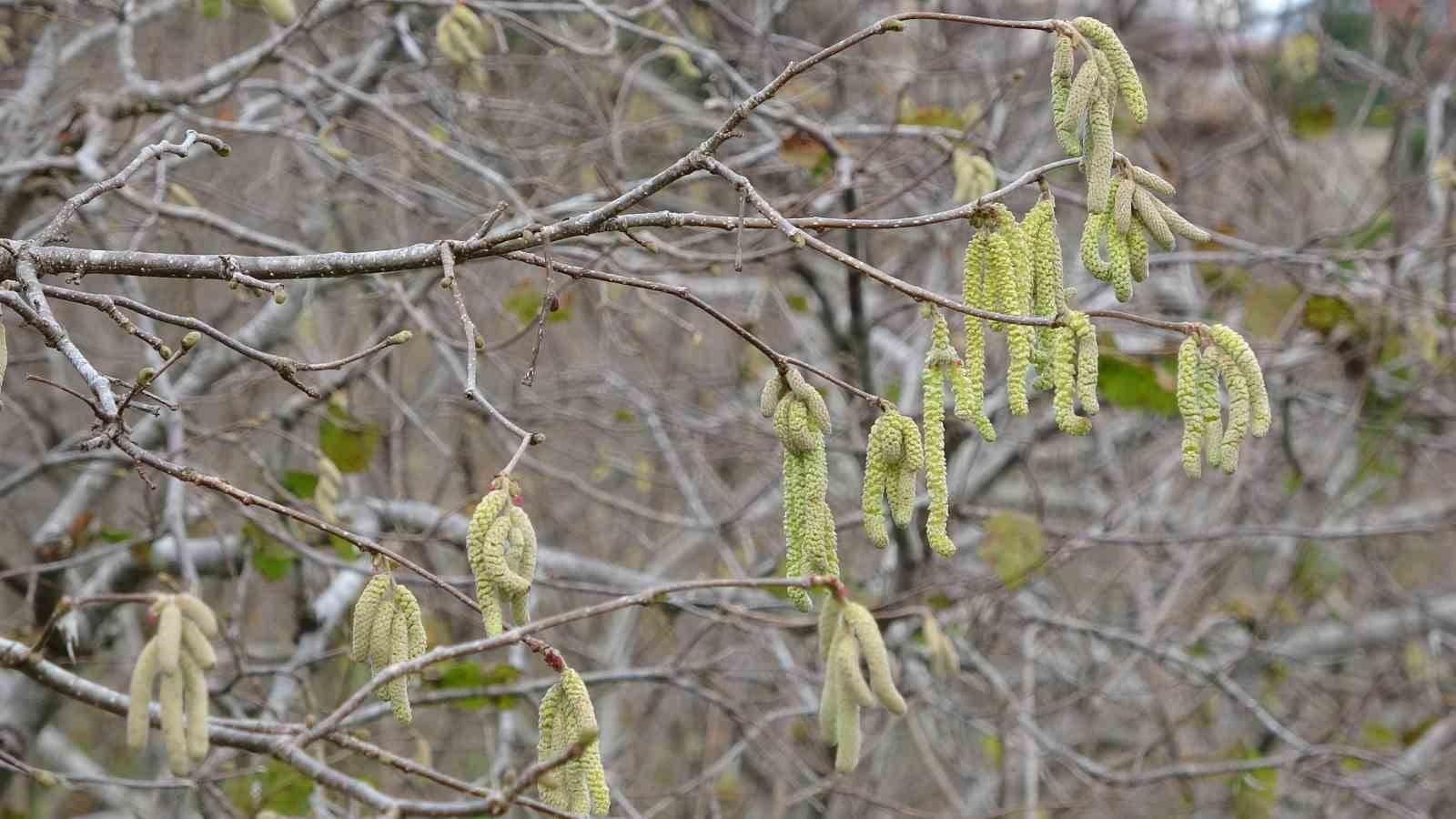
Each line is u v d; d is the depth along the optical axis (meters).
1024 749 7.62
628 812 5.58
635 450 8.93
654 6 6.16
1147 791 9.02
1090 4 9.65
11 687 5.93
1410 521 8.98
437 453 9.23
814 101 7.71
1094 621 8.54
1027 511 8.95
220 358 6.43
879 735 7.90
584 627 9.28
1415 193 9.07
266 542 5.82
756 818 9.20
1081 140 2.89
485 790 3.19
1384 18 9.36
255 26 8.60
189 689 2.42
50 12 6.19
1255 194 9.21
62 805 8.80
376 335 6.45
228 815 5.14
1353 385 8.02
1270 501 9.40
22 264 2.95
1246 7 9.68
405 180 6.37
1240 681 8.73
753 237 7.02
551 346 8.98
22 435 8.91
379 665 2.76
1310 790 8.67
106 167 5.71
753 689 9.31
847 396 7.19
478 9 5.86
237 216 8.25
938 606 6.80
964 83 9.03
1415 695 9.21
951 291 7.28
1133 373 6.22
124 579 6.13
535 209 6.14
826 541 2.86
